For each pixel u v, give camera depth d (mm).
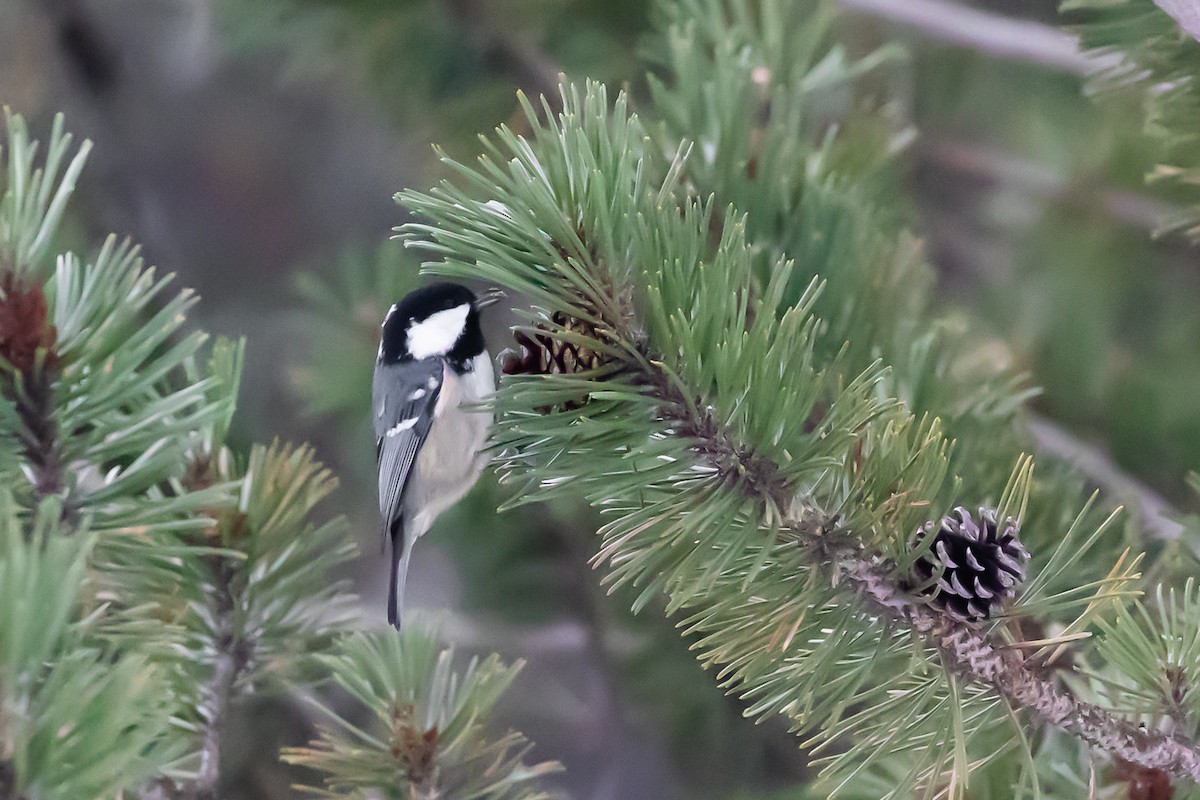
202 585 5559
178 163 14656
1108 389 9172
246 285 14680
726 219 3967
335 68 9922
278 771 9016
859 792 5074
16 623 2947
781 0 6398
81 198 13109
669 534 3971
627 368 3996
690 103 5695
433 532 9391
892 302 5727
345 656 5461
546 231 3947
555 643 9594
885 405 3955
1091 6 5980
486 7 8969
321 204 15016
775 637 4059
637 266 3996
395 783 5281
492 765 5375
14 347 4121
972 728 4266
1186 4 4984
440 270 3840
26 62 13312
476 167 8844
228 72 14570
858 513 3973
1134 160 9406
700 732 9859
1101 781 4773
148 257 14008
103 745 3012
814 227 5578
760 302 3924
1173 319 9703
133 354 4289
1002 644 4176
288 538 5684
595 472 3945
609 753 10172
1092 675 4355
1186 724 4277
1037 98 10617
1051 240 9969
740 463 3947
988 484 5410
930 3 9453
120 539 4543
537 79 9156
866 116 6867
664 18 7473
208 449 5582
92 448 4316
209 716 5492
